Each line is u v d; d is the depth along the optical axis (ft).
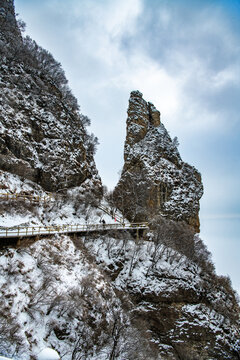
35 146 166.50
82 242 120.67
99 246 127.75
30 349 57.52
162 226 160.15
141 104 258.57
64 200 150.51
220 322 130.93
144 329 101.14
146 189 198.70
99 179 223.30
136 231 159.53
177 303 126.62
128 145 236.02
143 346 86.28
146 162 215.51
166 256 147.33
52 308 71.61
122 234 142.51
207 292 143.64
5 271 70.79
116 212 194.70
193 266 157.48
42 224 118.01
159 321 115.85
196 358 107.55
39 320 66.54
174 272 138.10
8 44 217.15
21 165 148.46
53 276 81.82
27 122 168.96
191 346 113.60
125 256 134.10
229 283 180.75
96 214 162.91
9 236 79.71
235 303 166.61
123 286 119.85
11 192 126.31
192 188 225.76
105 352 72.28
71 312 75.15
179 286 131.44
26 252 82.69
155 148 231.91
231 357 118.11
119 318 85.61
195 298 133.90
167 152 236.02
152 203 195.93
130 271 126.21
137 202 196.34
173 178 218.18
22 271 74.13
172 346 110.63
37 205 129.08
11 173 141.38
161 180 207.21
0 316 58.29
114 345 70.49
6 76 180.45
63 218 136.15
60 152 175.32
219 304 141.28
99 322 81.82
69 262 97.25
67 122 204.95
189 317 123.44
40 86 204.95
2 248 77.41
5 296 63.57
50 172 162.40
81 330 73.36
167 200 204.95
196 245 181.68
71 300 77.92
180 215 200.44
